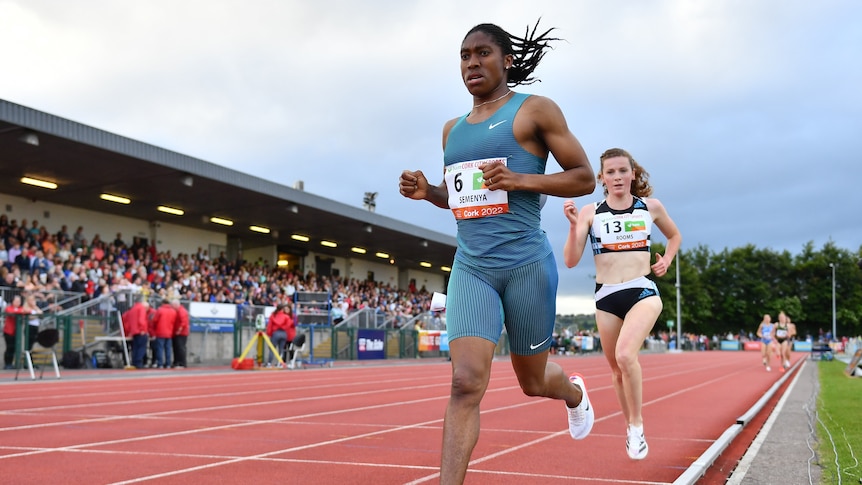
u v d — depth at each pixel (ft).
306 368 66.74
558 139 9.70
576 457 16.75
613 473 14.79
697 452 17.66
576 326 143.64
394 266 151.64
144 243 96.27
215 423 23.12
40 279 62.69
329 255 132.67
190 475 14.39
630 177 16.01
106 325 61.67
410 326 101.45
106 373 52.60
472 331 9.51
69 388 38.24
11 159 66.49
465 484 13.65
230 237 114.42
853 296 240.94
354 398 33.30
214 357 70.85
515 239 9.78
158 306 66.69
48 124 57.88
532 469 15.21
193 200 85.46
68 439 19.36
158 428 21.79
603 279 16.03
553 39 10.91
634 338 14.75
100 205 86.94
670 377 54.60
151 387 39.58
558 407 28.86
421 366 74.33
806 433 20.70
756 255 252.62
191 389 38.27
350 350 87.61
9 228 69.77
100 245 80.43
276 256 119.03
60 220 85.81
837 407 28.60
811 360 106.01
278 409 27.81
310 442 18.99
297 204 88.48
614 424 23.39
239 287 90.48
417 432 21.11
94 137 61.77
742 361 96.73
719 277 252.01
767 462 15.88
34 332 54.49
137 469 15.01
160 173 72.49
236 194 82.48
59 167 69.56
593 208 16.35
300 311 81.92
